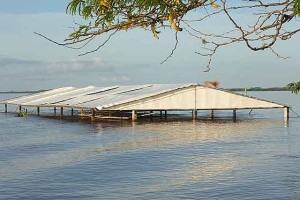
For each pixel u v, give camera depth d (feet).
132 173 83.15
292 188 68.54
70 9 9.74
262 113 286.66
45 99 256.32
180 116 257.75
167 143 127.34
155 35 10.14
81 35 9.92
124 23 10.01
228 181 74.90
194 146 120.16
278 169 84.02
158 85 228.84
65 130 170.91
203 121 211.61
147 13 9.95
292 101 531.50
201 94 191.31
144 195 66.39
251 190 67.97
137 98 185.78
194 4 9.75
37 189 70.74
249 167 86.94
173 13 9.79
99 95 225.97
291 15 9.90
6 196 66.44
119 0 9.91
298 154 101.71
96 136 147.43
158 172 83.92
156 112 316.81
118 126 183.73
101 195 66.54
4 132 166.50
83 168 88.69
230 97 194.08
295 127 173.17
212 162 93.81
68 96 252.83
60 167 90.02
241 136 143.64
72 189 70.69
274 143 123.34
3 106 508.53
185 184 73.26
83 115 245.45
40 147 122.01
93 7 9.86
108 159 99.30
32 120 232.12
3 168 89.61
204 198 63.98
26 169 88.17
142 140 134.92
